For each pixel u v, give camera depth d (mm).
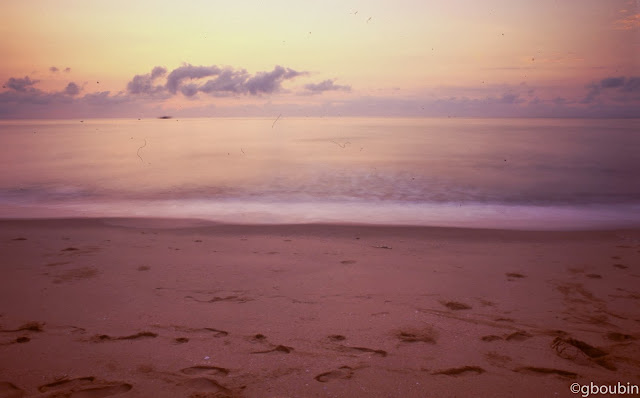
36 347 2791
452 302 3625
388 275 4348
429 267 4621
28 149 23359
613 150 22438
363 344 2859
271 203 9359
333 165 16156
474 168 15297
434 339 2941
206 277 4258
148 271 4438
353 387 2340
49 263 4684
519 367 2570
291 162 17203
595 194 10656
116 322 3195
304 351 2754
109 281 4113
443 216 8023
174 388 2316
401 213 8312
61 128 59594
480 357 2691
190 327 3115
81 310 3418
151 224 6934
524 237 6098
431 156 19609
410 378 2438
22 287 3926
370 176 13375
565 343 2887
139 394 2262
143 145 26578
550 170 14938
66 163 16734
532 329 3105
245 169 14961
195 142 29531
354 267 4617
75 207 8891
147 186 11562
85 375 2449
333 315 3342
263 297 3729
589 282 4137
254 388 2320
